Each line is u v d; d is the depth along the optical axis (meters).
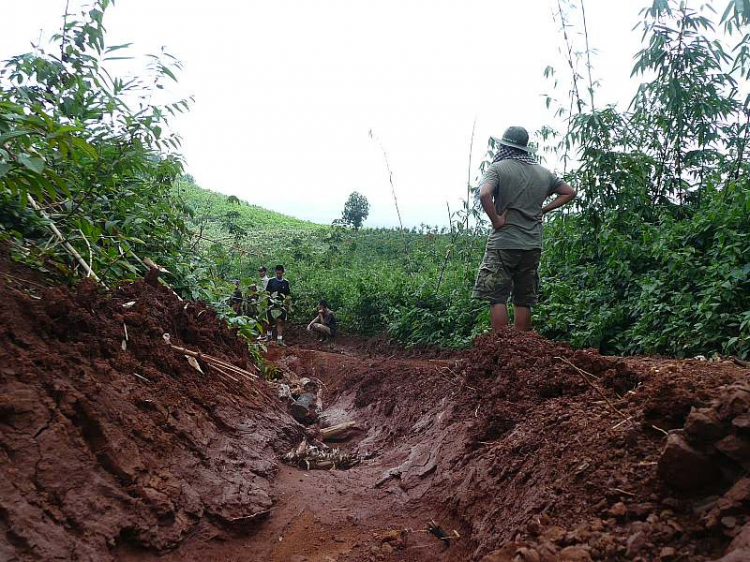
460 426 4.20
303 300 14.64
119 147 4.80
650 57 7.46
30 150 3.34
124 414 2.96
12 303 2.92
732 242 5.38
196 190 36.84
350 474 4.21
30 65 4.85
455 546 3.03
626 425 2.62
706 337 4.93
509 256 5.24
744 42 6.57
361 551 3.08
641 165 7.23
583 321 6.34
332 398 8.38
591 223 7.27
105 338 3.33
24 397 2.54
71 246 3.92
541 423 3.21
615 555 1.97
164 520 2.71
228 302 6.90
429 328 9.84
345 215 34.84
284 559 3.01
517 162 5.23
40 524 2.22
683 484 2.06
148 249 5.51
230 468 3.42
